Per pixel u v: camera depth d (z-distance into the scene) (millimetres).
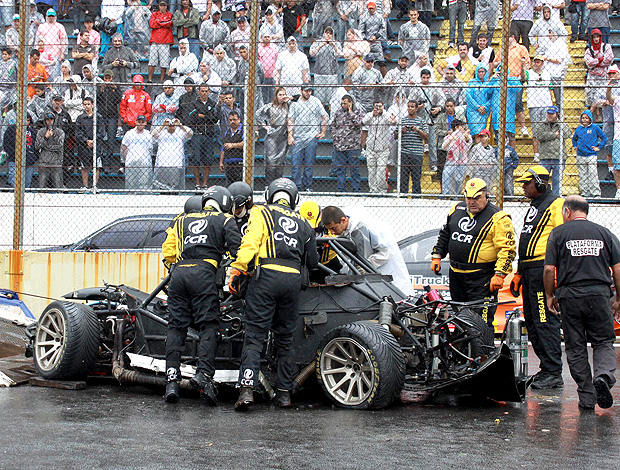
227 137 26297
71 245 25031
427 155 28453
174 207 24875
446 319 15211
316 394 15305
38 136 27391
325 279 14789
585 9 33375
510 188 26453
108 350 16547
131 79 32062
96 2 34812
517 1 31156
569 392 15938
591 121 27344
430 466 9953
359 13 31719
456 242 16922
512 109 26359
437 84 26969
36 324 17359
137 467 9656
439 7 35594
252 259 13711
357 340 13742
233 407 13875
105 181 27719
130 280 23938
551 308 14688
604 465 10172
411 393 15781
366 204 26875
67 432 11484
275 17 30844
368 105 27594
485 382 14656
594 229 14297
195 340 15148
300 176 27188
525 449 10984
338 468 9766
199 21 32281
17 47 24969
